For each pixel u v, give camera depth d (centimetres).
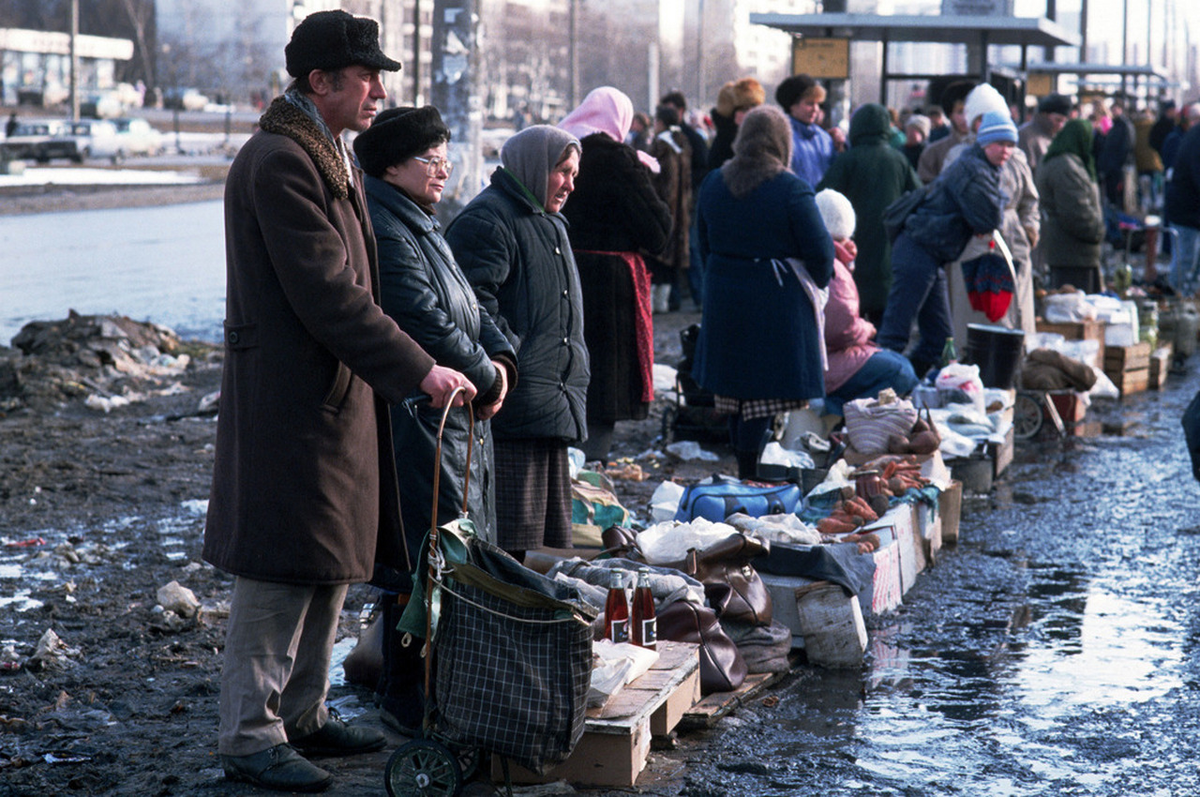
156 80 13462
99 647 561
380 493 426
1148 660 561
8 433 989
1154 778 444
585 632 398
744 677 513
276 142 389
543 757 396
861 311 1234
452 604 396
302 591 409
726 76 13138
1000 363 982
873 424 755
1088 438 1038
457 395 405
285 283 385
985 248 1040
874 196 1201
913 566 671
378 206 443
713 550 540
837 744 469
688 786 429
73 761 446
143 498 823
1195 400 639
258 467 395
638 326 770
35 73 11194
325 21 395
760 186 764
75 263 2289
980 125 1044
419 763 400
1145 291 1462
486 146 6556
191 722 481
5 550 707
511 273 518
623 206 753
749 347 773
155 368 1266
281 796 412
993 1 1595
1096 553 727
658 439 997
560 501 538
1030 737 478
